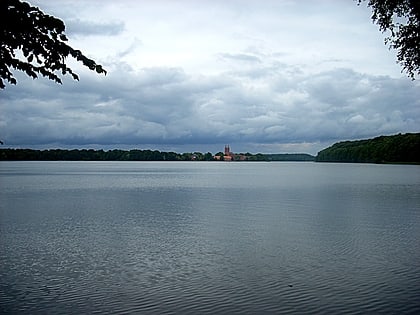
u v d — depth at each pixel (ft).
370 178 324.60
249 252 73.26
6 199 163.84
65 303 49.29
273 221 108.68
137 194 190.49
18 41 29.76
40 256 69.97
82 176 371.15
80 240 82.94
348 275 59.82
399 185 247.50
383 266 64.54
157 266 64.28
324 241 82.69
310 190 213.46
